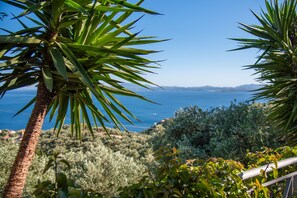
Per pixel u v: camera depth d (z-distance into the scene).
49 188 1.08
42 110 2.24
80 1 2.28
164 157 1.36
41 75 2.28
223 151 7.34
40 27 2.32
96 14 2.37
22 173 2.07
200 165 1.72
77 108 2.77
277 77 5.59
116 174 4.25
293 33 5.89
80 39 2.41
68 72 2.26
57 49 2.22
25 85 2.30
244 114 8.16
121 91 2.47
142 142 14.98
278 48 5.70
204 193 1.33
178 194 1.25
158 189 1.25
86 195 1.09
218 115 8.92
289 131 5.54
